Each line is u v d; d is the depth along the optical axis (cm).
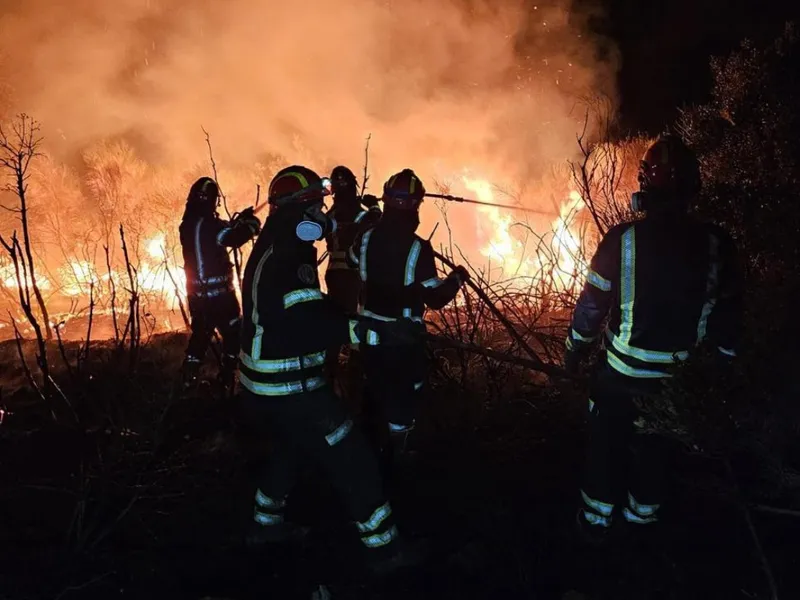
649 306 310
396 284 372
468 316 584
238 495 409
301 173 320
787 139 402
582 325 331
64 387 539
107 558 355
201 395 532
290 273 315
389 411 391
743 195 391
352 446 331
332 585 339
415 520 382
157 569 348
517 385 522
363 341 343
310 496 407
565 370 350
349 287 466
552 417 484
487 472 424
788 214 370
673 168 304
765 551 342
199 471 432
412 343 366
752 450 320
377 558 338
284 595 334
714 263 306
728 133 445
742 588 323
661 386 317
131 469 410
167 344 652
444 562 351
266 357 319
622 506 371
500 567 347
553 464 431
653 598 323
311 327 314
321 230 313
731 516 367
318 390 323
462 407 486
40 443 458
